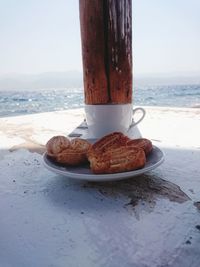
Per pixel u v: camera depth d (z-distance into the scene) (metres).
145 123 0.58
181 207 0.21
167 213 0.20
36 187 0.26
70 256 0.16
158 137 0.44
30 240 0.18
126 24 0.34
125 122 0.36
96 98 0.35
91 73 0.35
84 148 0.27
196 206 0.21
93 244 0.17
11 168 0.31
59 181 0.27
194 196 0.23
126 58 0.35
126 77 0.35
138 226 0.19
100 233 0.18
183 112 0.75
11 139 0.45
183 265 0.15
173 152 0.35
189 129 0.50
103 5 0.33
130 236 0.18
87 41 0.34
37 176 0.29
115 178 0.23
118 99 0.35
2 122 0.63
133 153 0.24
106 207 0.22
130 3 0.35
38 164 0.32
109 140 0.26
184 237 0.18
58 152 0.27
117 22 0.34
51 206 0.22
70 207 0.22
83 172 0.25
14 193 0.25
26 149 0.39
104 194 0.24
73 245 0.17
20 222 0.20
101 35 0.34
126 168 0.24
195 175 0.27
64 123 0.60
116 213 0.21
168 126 0.54
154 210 0.21
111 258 0.16
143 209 0.21
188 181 0.26
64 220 0.20
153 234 0.18
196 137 0.44
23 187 0.26
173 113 0.74
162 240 0.17
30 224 0.20
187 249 0.16
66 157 0.26
